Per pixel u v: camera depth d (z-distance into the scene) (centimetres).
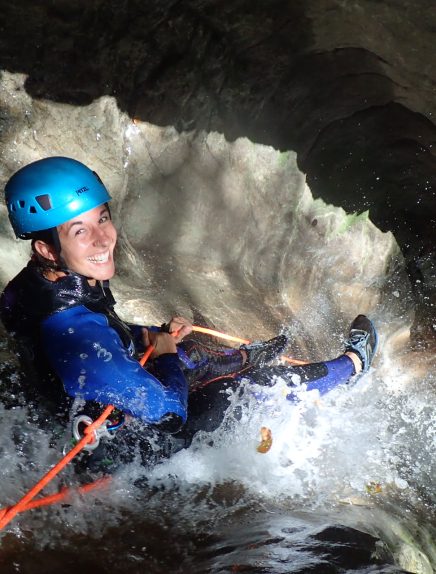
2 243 450
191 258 521
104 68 433
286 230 545
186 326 341
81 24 414
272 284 546
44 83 429
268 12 442
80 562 243
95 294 290
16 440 303
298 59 477
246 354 363
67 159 296
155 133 470
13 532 252
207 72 463
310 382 361
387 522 319
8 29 409
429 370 542
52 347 277
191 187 502
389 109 519
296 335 521
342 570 240
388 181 583
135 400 277
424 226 623
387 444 400
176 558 250
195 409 321
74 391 274
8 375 351
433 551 330
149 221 499
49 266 290
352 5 421
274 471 332
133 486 296
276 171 529
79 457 292
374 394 461
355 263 586
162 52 442
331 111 523
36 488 252
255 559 244
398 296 610
